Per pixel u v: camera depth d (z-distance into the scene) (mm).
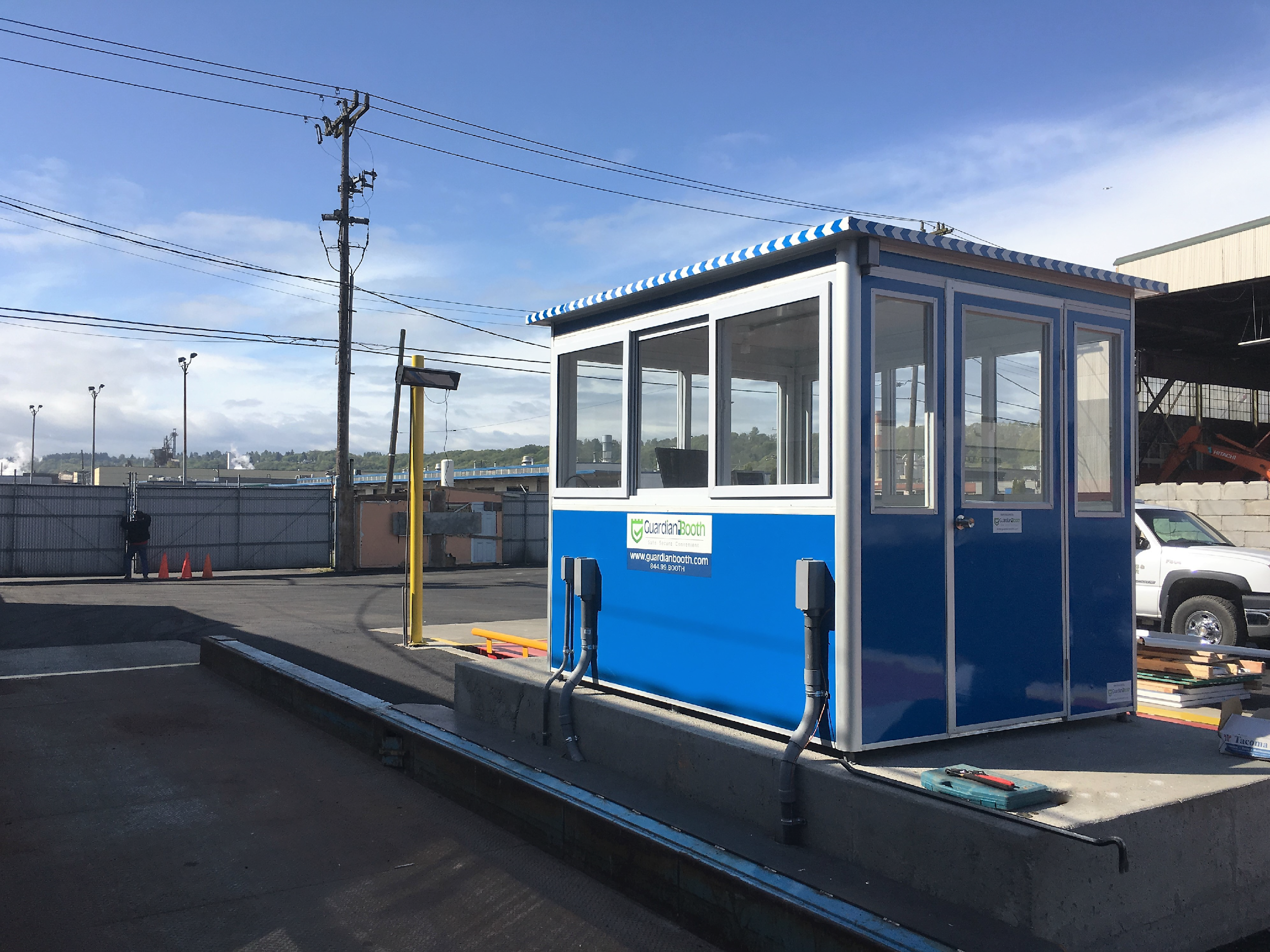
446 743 5711
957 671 4402
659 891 4004
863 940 3053
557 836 4664
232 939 3799
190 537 29516
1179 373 28656
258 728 7379
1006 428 4676
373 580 26172
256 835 5000
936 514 4395
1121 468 5082
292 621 14930
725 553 4879
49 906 4102
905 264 4371
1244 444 30453
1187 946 3510
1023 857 3160
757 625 4664
